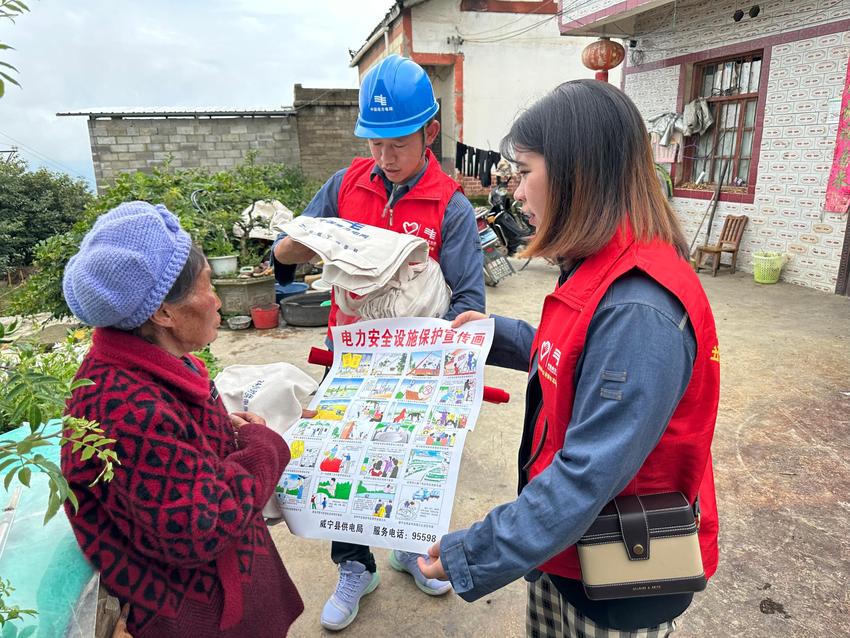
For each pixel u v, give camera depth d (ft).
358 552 6.23
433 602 6.62
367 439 4.39
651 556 3.05
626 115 2.99
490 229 20.77
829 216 18.78
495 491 8.59
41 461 2.34
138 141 38.93
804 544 7.34
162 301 3.16
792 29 19.31
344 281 4.86
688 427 3.13
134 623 3.26
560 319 3.22
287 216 19.03
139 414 3.03
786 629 6.12
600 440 2.79
